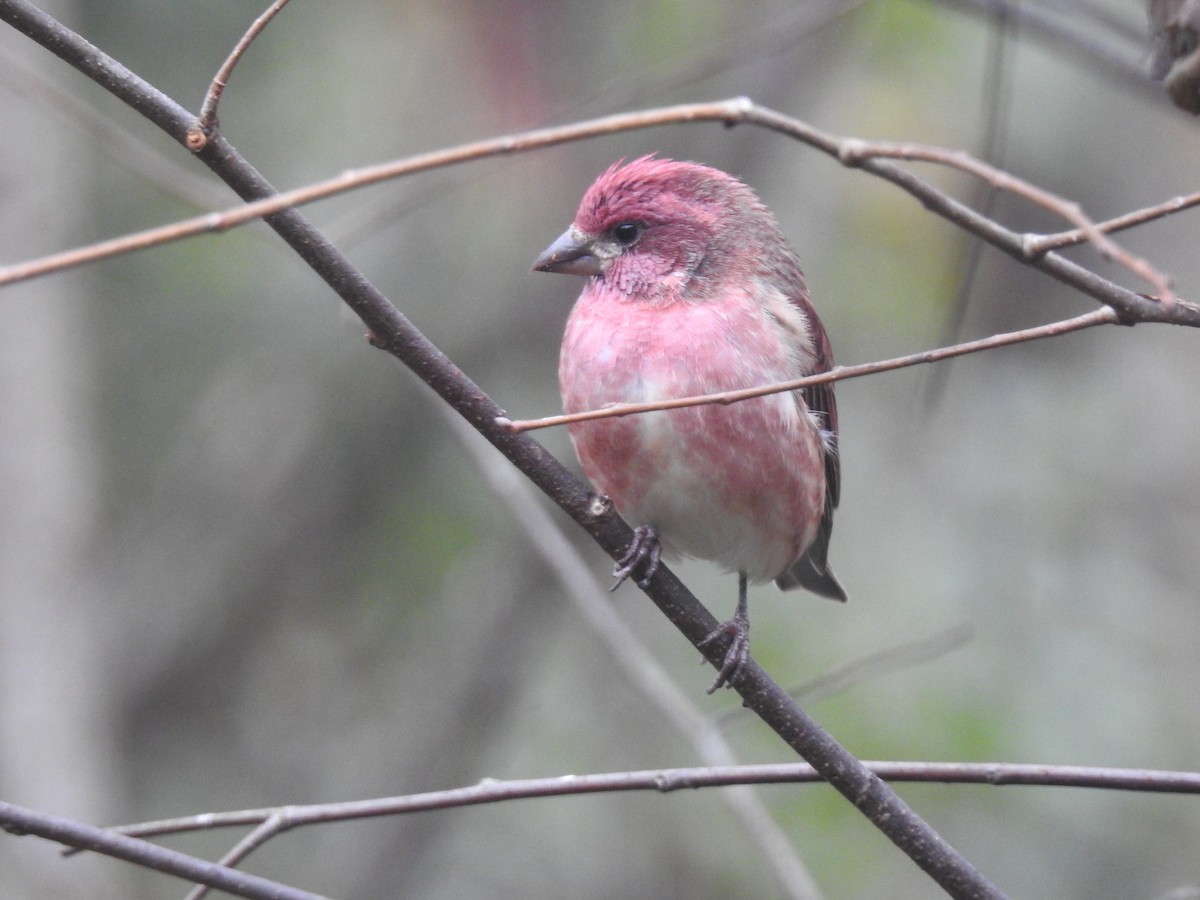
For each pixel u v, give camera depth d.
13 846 10.51
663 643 12.68
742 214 7.66
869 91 12.55
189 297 12.72
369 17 12.40
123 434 12.99
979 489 12.98
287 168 12.45
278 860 12.95
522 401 13.02
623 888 12.46
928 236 12.44
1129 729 11.74
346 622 13.48
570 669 13.23
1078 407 13.50
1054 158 12.77
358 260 13.09
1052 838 11.44
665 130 12.48
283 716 13.38
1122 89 11.36
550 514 12.55
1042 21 8.88
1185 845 11.43
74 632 10.98
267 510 13.36
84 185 11.41
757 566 7.71
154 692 13.21
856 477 13.05
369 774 13.05
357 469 13.35
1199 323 5.10
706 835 12.44
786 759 11.52
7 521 10.81
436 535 13.02
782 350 7.36
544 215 12.75
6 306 10.89
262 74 12.29
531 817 12.85
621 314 7.38
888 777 5.81
